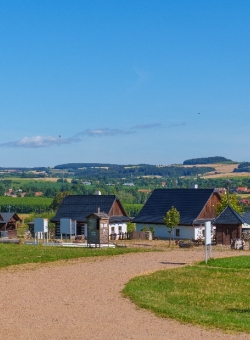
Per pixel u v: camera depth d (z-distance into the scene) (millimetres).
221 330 23234
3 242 71438
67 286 33656
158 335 22281
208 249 61719
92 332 22672
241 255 53125
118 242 76750
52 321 24562
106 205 91938
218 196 89500
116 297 30156
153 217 89250
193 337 22109
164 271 40438
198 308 27797
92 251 54844
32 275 38344
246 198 169125
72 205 94688
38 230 69875
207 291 32719
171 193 92312
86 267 42688
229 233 74188
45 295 30703
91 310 26844
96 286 33656
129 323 24234
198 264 45125
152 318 25172
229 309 27938
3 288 32938
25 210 169625
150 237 83438
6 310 26812
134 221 90438
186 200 89188
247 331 23109
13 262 45344
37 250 55812
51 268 42156
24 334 22344
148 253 54000
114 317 25359
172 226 73000
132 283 34594
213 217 87875
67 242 74500
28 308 27266
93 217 64500
